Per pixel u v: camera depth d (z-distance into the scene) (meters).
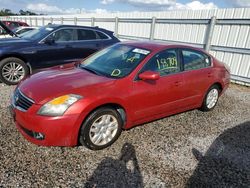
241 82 8.09
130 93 3.47
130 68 3.66
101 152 3.31
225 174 3.04
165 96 3.98
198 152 3.51
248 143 3.90
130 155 3.29
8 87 6.08
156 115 4.02
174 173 2.98
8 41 6.40
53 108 2.94
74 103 3.00
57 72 3.81
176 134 4.01
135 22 12.05
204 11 8.79
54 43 6.74
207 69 4.76
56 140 3.02
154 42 4.44
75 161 3.06
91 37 7.54
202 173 3.02
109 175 2.85
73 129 3.03
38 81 3.42
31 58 6.40
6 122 3.96
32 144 3.35
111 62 3.97
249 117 5.08
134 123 3.75
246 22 7.50
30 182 2.63
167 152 3.44
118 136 3.58
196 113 5.03
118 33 13.59
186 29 9.41
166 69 4.01
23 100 3.14
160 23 10.59
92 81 3.36
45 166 2.92
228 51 8.20
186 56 4.41
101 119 3.29
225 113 5.20
